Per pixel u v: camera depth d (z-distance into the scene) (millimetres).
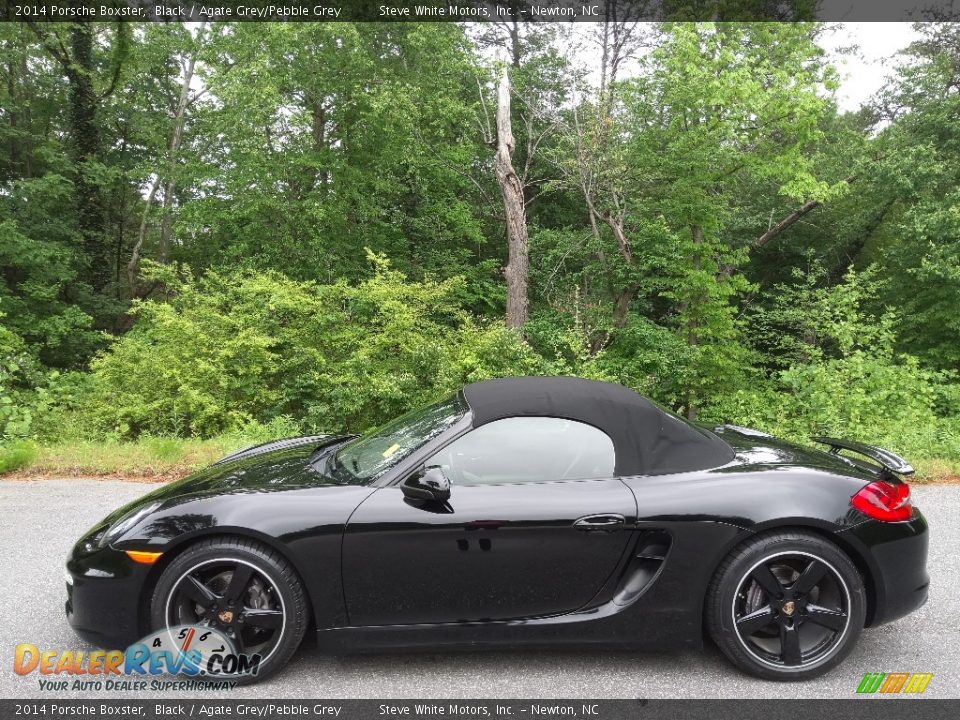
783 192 15305
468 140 19875
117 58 21062
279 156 17984
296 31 16031
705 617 2977
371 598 2889
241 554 2854
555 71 20438
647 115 15430
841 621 2920
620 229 16594
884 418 10859
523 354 11109
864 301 21344
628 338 14805
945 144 19453
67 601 3049
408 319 11438
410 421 3535
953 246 17953
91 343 19234
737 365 15633
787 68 15312
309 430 9750
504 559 2891
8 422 7961
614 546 2916
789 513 2889
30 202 18531
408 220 20906
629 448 3088
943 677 2943
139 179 23000
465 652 3158
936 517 5211
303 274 17781
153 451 7008
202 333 10523
